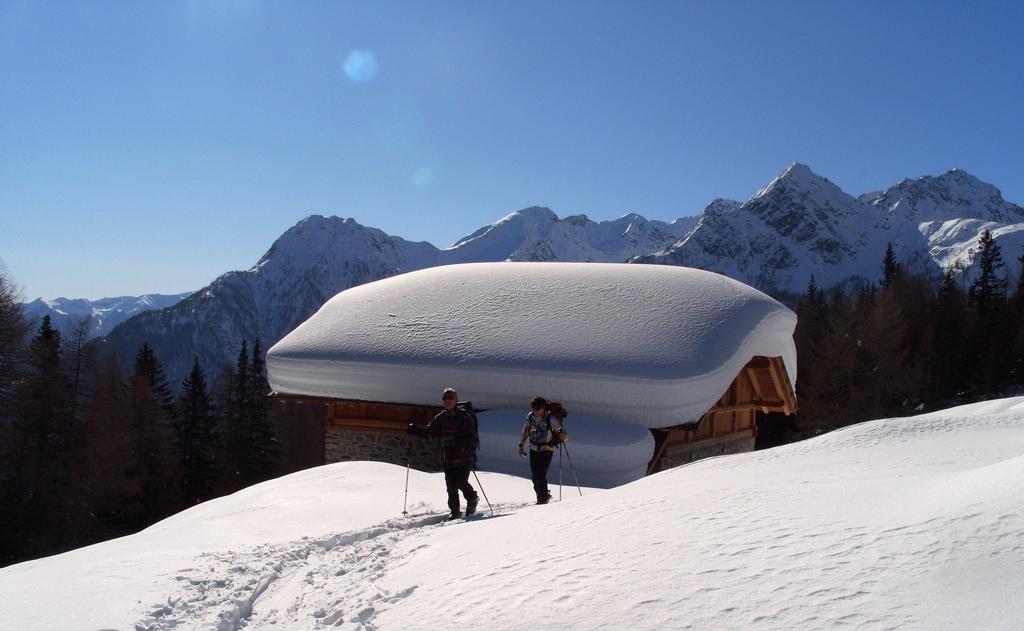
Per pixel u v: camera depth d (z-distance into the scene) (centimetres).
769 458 1026
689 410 1784
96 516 3391
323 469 1426
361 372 2047
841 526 489
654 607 406
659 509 633
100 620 504
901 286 6209
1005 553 387
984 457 829
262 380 4594
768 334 2119
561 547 566
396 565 645
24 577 646
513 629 411
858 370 4244
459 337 2044
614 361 1819
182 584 615
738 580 424
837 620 351
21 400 3048
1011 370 4897
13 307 3034
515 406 1895
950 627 326
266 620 541
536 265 2506
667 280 2252
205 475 4278
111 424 3444
